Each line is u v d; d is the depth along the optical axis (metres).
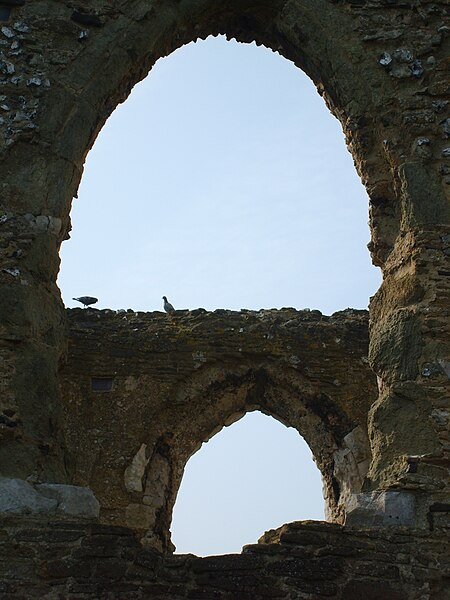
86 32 11.20
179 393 17.17
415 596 8.76
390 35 11.38
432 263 10.26
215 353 17.25
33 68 10.97
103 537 8.86
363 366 17.19
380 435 9.80
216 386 17.23
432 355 9.88
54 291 10.37
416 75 11.16
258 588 8.76
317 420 17.08
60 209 10.43
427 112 10.98
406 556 8.94
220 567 8.88
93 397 17.12
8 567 8.65
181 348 17.33
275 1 11.66
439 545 9.02
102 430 16.95
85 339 17.34
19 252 10.12
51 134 10.67
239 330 17.38
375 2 11.55
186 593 8.79
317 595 8.72
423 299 10.16
